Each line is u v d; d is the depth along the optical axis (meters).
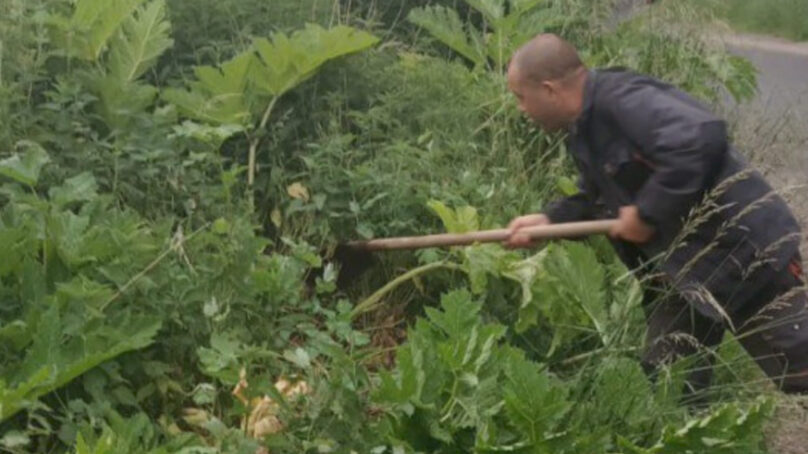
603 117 5.40
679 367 5.43
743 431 5.02
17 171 5.18
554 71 5.42
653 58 7.76
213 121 6.16
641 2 7.98
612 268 6.17
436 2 8.14
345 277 5.96
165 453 4.51
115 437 4.44
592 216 5.74
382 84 6.67
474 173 6.32
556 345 5.77
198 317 5.09
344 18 7.31
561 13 7.79
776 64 16.97
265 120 6.21
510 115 6.93
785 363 5.52
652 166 5.34
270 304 5.24
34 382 4.45
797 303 5.50
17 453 4.52
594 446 4.80
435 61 7.03
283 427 4.93
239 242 5.26
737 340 5.63
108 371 4.79
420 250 5.99
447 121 6.63
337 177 6.02
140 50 6.13
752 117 7.83
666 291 5.56
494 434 4.73
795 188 6.18
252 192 5.98
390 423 4.80
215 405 5.10
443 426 4.85
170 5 6.63
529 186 6.54
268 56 6.20
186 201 5.68
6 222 5.02
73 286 4.85
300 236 5.97
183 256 5.23
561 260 5.86
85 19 6.07
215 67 6.55
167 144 5.81
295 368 5.19
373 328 5.91
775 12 20.38
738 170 5.41
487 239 5.71
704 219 5.17
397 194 6.03
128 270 5.02
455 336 5.06
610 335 5.66
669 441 4.96
